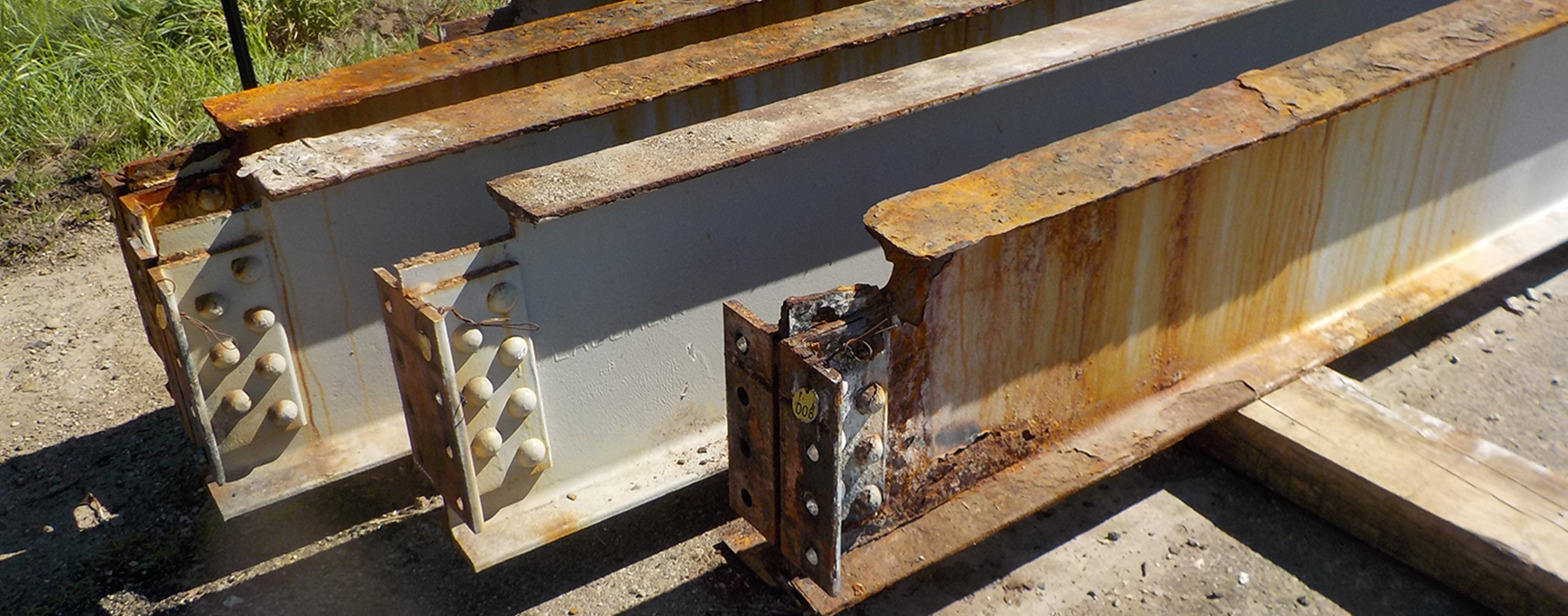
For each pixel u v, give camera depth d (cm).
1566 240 375
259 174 239
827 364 214
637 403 273
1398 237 333
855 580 242
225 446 274
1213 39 344
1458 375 358
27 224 473
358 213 264
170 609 284
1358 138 295
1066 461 273
